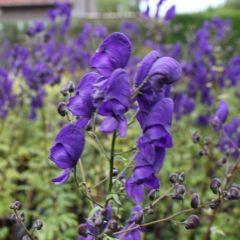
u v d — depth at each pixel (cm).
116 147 58
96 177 53
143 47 98
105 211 26
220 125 47
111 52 25
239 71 74
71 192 60
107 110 24
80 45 80
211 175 60
